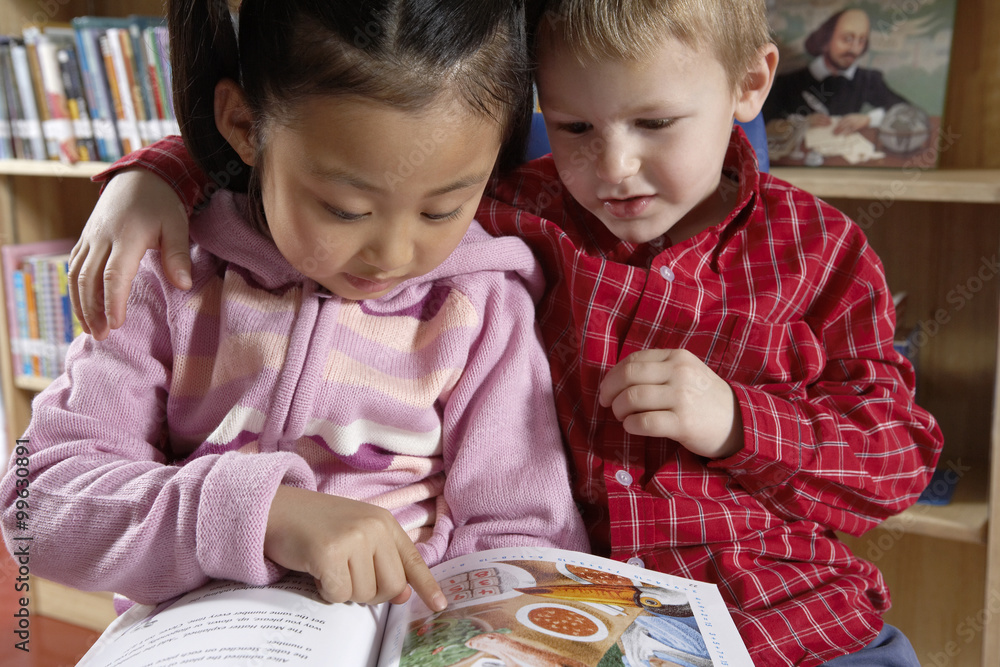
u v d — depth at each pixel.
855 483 0.77
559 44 0.71
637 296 0.81
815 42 1.36
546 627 0.57
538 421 0.79
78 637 1.73
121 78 1.67
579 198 0.79
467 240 0.81
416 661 0.54
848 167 1.37
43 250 1.92
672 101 0.70
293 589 0.59
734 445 0.75
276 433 0.73
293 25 0.59
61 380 0.76
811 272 0.83
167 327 0.75
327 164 0.60
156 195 0.73
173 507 0.61
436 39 0.59
